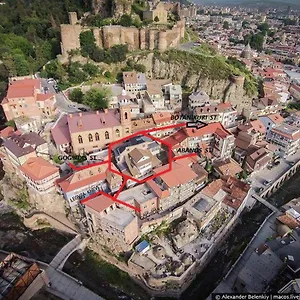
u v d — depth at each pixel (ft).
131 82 373.61
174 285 218.59
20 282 180.65
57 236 263.70
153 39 432.66
